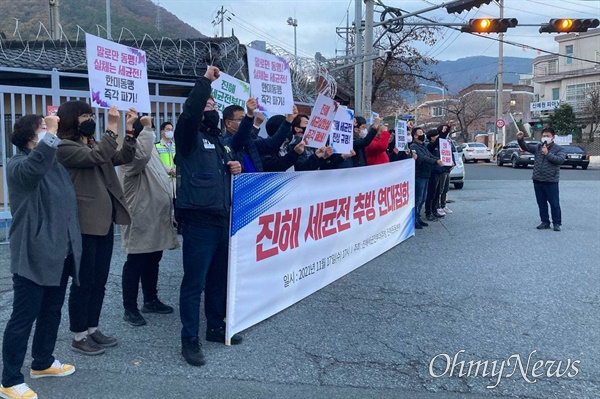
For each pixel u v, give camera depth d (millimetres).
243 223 4605
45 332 3867
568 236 9336
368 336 4793
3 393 3588
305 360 4293
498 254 7965
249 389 3814
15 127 3689
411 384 3926
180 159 4242
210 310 4641
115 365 4168
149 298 5336
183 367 4148
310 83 7926
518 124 54281
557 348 4562
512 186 19266
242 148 4852
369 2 15414
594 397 3771
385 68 26156
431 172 10828
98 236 4238
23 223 3551
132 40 14961
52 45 14664
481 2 13305
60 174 3781
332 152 6121
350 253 6902
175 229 5422
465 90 68625
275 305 5238
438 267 7207
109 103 4383
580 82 49156
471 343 4656
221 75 5586
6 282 6270
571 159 29969
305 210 5656
